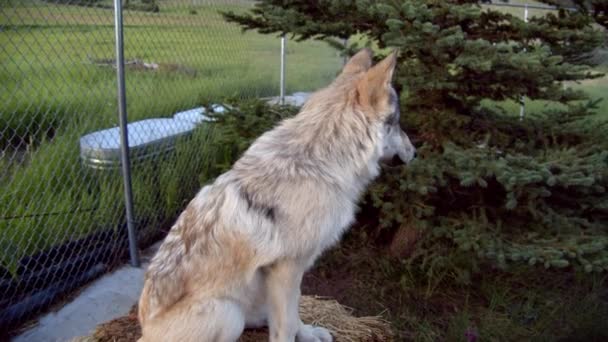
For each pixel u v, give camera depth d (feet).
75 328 11.98
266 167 8.70
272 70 33.50
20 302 12.08
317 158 8.67
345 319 11.29
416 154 12.24
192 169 19.15
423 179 11.80
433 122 13.24
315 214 8.49
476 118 14.03
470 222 12.44
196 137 19.54
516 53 10.88
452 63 11.53
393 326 12.14
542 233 12.11
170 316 8.47
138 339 9.86
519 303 13.44
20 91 15.66
